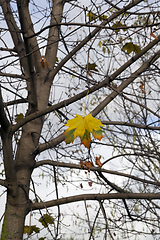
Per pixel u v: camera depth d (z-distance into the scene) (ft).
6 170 8.54
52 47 12.32
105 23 9.44
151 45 9.18
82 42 10.65
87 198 9.69
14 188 8.96
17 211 9.18
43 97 11.49
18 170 9.95
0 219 9.20
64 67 12.28
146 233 10.09
